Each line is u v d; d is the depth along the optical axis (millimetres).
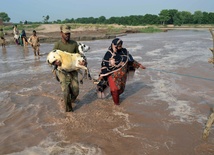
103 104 6734
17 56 16219
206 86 8227
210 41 27000
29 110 6359
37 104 6773
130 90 7988
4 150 4516
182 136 4945
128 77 6910
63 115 6020
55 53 5965
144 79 9383
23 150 4508
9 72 11039
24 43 22219
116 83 6426
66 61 5984
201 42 25844
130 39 31484
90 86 8445
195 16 101812
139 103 6770
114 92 6480
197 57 14586
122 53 6441
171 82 8844
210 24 98000
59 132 5156
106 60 6391
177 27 79562
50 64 6039
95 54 16703
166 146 4582
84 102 6930
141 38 33469
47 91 7918
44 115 6031
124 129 5258
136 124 5488
